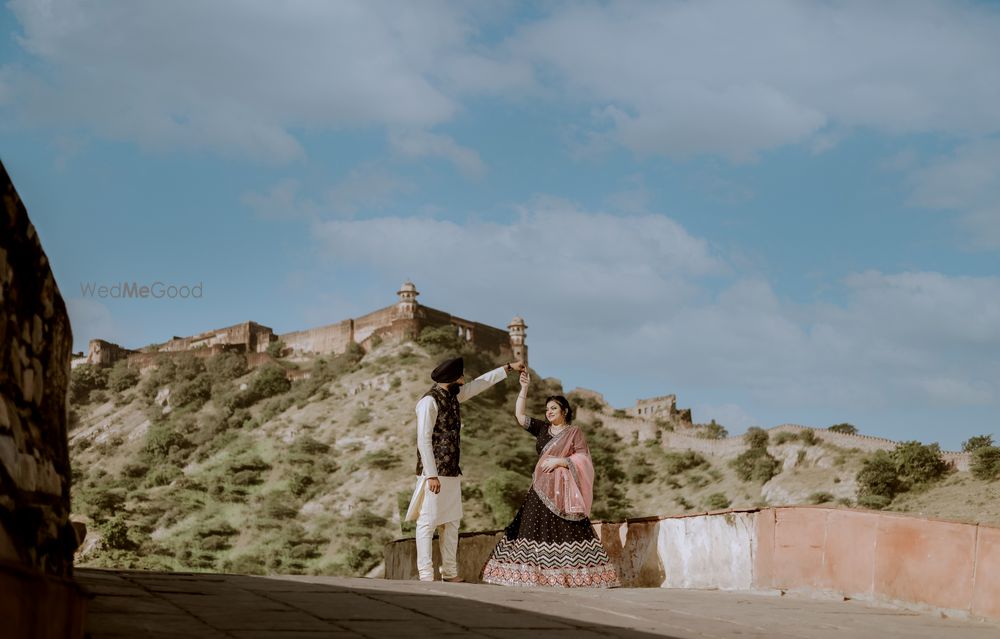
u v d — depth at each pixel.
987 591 5.74
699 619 5.34
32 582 2.56
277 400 112.81
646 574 8.37
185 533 82.88
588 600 5.84
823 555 6.82
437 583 6.33
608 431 105.81
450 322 122.38
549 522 7.89
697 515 7.97
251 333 133.62
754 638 4.76
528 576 7.77
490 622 4.64
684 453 93.81
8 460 2.67
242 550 78.50
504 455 86.19
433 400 8.12
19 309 2.86
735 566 7.51
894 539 6.36
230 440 106.75
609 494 90.31
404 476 88.31
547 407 8.37
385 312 120.75
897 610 6.15
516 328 128.38
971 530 5.91
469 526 72.06
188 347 139.50
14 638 2.44
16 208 2.83
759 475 84.44
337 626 4.20
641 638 4.52
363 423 100.88
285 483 91.75
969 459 72.75
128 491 97.81
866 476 75.19
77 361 140.50
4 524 2.59
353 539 77.12
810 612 5.89
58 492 3.09
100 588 4.64
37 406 3.00
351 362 116.19
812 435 85.56
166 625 3.87
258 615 4.30
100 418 124.06
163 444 107.50
